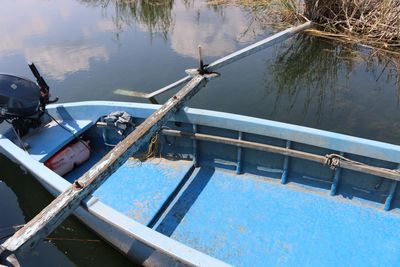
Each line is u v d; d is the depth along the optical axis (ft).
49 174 9.89
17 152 11.13
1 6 39.63
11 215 12.05
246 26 30.25
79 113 13.11
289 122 17.40
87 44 27.07
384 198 10.43
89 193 8.08
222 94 19.85
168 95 19.61
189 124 12.07
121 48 26.18
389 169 9.81
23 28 31.14
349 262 9.20
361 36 26.40
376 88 20.29
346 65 23.09
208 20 32.27
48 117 13.30
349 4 27.14
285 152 10.78
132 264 10.23
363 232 9.91
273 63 23.61
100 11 36.65
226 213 10.73
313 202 10.87
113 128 12.53
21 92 11.65
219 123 11.43
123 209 10.98
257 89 20.38
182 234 10.16
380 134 16.44
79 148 12.62
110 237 9.48
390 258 9.24
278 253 9.52
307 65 23.34
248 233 10.10
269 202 10.99
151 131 9.93
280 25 29.78
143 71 22.47
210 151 12.26
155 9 36.63
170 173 12.25
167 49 25.81
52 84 20.86
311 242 9.74
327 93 19.97
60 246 11.08
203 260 7.04
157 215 10.75
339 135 10.21
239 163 11.89
